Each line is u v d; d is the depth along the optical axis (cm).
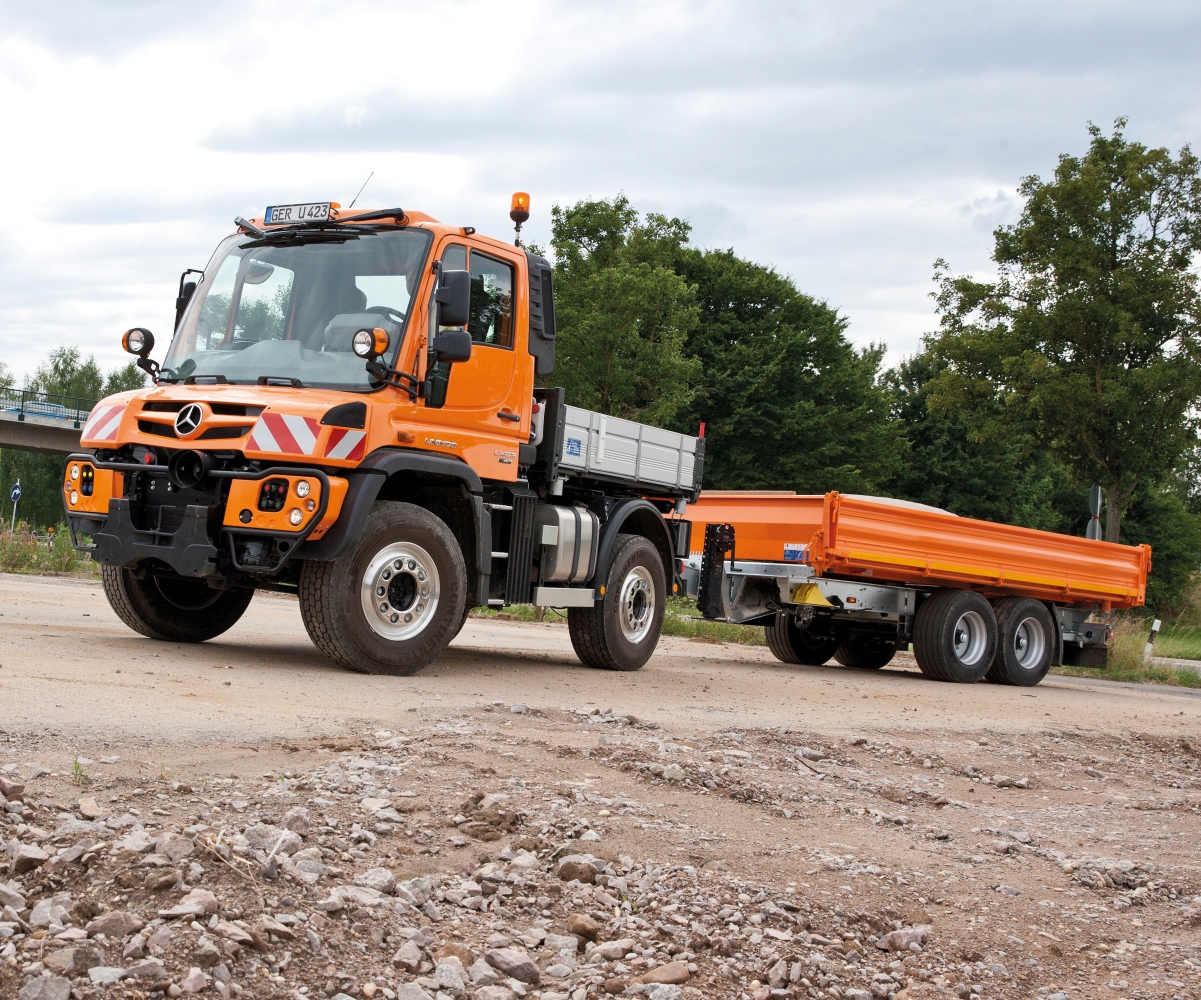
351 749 497
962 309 2989
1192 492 7181
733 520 1322
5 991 248
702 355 4809
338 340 782
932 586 1377
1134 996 357
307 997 273
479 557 829
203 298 836
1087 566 1552
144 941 273
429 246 796
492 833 401
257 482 714
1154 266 2698
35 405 5819
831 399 4984
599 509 992
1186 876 488
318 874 338
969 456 5581
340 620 746
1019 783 654
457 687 754
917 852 471
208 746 477
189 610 889
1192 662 2480
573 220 3831
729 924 355
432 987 291
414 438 771
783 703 881
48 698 532
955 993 340
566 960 319
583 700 756
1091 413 2720
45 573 1889
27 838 322
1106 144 2831
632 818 445
